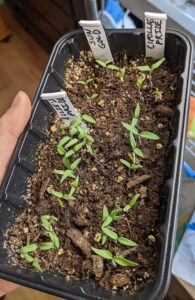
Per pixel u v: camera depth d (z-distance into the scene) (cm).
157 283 15
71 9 39
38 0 45
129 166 19
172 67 21
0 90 52
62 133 21
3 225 18
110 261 17
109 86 22
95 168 19
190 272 24
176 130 18
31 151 20
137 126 20
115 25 34
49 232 18
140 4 26
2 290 24
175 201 16
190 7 24
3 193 19
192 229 25
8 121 22
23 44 55
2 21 53
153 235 17
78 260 17
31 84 52
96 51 22
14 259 18
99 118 21
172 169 17
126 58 22
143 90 21
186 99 19
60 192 19
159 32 20
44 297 36
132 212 18
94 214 18
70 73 22
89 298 15
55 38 50
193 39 24
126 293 16
